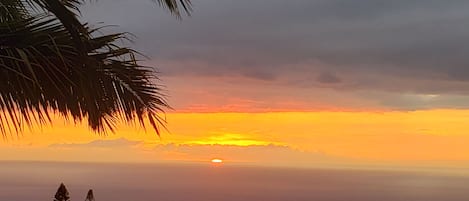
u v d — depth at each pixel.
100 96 3.06
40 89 2.82
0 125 2.78
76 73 2.88
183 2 3.36
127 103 3.21
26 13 2.98
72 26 2.73
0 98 2.76
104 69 3.06
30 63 2.70
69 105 2.98
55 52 2.78
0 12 2.96
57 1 2.69
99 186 106.19
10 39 2.71
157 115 3.33
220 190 130.38
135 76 3.19
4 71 2.71
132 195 98.00
